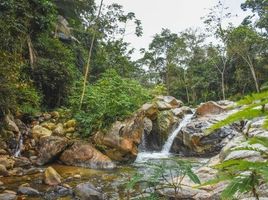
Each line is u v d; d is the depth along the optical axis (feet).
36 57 48.49
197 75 140.05
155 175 8.91
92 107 37.24
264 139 3.36
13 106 33.91
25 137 33.91
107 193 19.25
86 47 80.94
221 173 3.73
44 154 29.45
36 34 49.90
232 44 105.70
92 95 39.06
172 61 147.64
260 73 110.73
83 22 89.61
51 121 39.88
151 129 41.65
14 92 34.17
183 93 147.13
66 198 18.24
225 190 3.31
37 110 42.39
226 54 118.62
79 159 29.30
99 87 41.98
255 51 108.17
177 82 146.30
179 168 8.55
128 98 37.50
